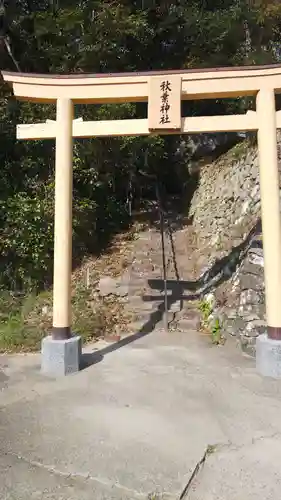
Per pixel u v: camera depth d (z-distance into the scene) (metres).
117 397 3.38
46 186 7.13
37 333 5.26
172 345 5.02
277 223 4.05
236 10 8.49
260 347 3.99
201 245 8.09
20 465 2.39
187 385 3.64
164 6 8.49
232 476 2.28
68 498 2.09
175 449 2.54
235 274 5.73
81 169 7.74
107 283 6.78
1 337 5.06
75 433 2.75
